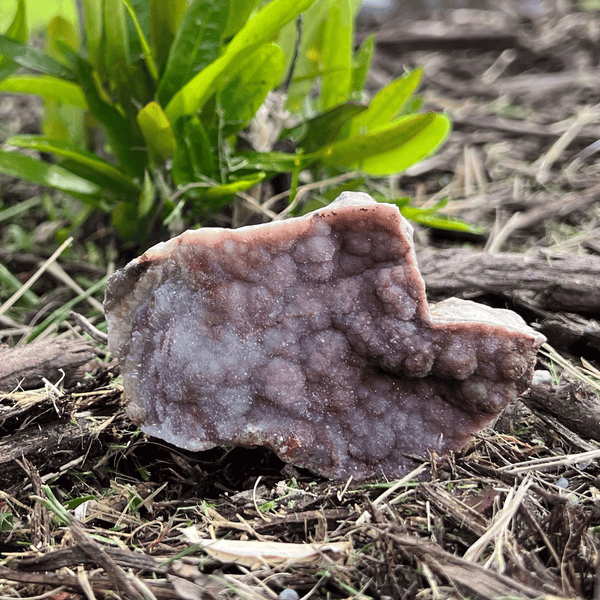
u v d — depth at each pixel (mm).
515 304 404
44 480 337
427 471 332
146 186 426
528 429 356
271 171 451
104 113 441
